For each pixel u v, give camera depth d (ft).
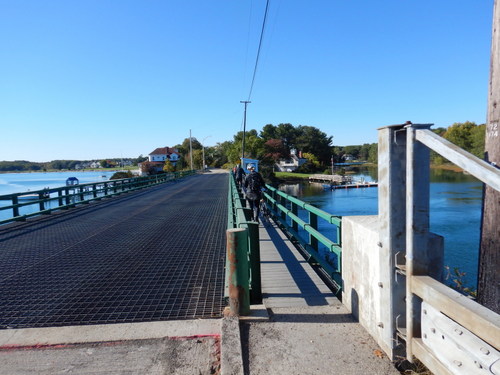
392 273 8.11
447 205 114.93
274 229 26.86
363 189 236.63
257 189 28.78
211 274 16.52
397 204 8.02
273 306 11.75
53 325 11.35
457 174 256.73
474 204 115.55
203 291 14.21
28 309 12.82
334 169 428.56
